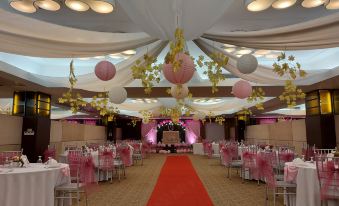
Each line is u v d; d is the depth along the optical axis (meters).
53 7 4.33
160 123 24.14
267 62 8.67
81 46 4.82
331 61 7.99
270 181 4.77
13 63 7.82
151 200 5.45
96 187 6.51
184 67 3.47
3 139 9.21
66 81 8.34
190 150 21.84
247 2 3.92
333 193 3.78
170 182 7.52
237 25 5.80
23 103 10.36
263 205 5.06
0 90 10.13
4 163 5.35
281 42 4.67
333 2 4.15
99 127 18.91
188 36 4.12
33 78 8.47
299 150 12.28
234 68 6.30
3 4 4.78
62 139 12.91
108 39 4.81
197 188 6.66
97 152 8.19
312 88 10.16
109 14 5.22
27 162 4.94
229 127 24.09
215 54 5.46
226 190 6.41
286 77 7.55
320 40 4.50
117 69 6.49
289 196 4.80
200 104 14.74
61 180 4.69
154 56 5.57
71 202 5.03
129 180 7.89
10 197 3.78
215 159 14.75
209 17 3.65
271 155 6.48
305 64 8.53
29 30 4.20
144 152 15.45
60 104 14.71
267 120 24.64
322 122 10.28
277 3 4.04
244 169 7.58
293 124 12.97
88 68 8.83
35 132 10.25
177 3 3.37
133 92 10.19
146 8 3.53
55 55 5.04
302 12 5.26
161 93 10.44
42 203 4.07
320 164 4.46
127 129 24.36
